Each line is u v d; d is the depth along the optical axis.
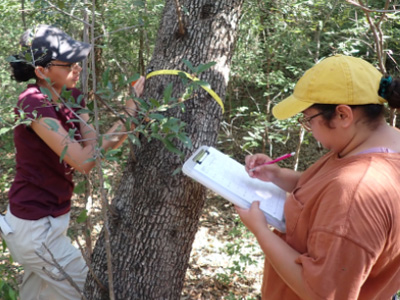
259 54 4.96
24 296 2.38
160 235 1.94
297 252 1.33
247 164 1.80
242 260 3.56
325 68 1.29
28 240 2.14
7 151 4.70
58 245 2.21
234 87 6.03
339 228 1.15
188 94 1.65
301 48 4.45
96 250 2.07
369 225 1.13
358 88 1.25
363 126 1.30
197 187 1.96
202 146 1.82
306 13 3.62
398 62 4.38
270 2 3.80
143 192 1.93
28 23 4.12
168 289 2.02
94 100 1.61
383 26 3.51
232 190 1.61
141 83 2.06
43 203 2.14
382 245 1.16
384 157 1.24
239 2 2.07
